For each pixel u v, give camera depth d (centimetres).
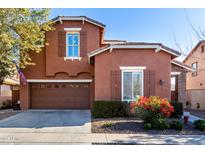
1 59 1773
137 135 1034
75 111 1980
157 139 963
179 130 1134
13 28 1733
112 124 1258
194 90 2678
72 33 2077
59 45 2062
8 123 1339
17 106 2095
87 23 2072
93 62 1942
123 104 1569
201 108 2536
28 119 1495
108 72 1672
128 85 1667
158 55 1678
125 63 1675
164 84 1666
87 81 2098
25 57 1933
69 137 993
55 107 2133
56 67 2058
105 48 1652
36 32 1814
